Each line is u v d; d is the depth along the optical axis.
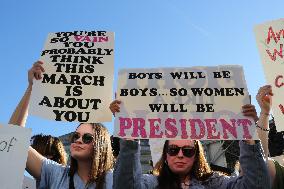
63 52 3.64
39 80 3.48
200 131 3.17
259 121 3.34
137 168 3.07
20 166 2.86
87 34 3.76
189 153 3.26
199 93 3.33
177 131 3.17
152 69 3.45
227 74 3.41
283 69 3.36
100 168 3.41
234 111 3.23
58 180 3.40
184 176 3.35
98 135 3.50
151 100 3.30
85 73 3.53
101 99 3.42
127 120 3.21
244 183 3.06
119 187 3.00
